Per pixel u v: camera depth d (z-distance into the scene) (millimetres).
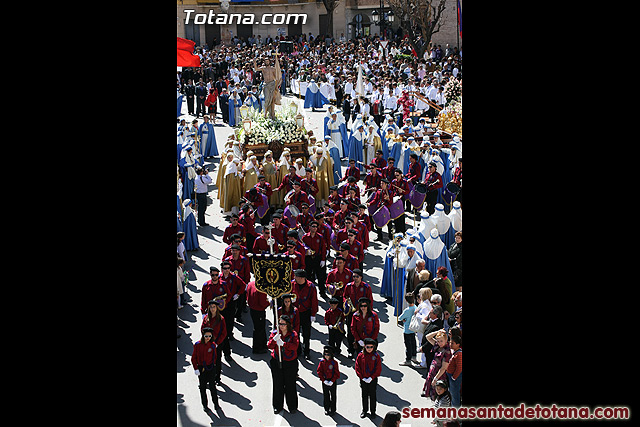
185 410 9766
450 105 23453
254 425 9375
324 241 13578
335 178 20562
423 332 10344
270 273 9461
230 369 11016
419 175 17750
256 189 16312
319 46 51562
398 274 12461
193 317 12852
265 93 21219
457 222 13859
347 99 29812
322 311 13211
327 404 9578
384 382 10484
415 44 41469
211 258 15844
